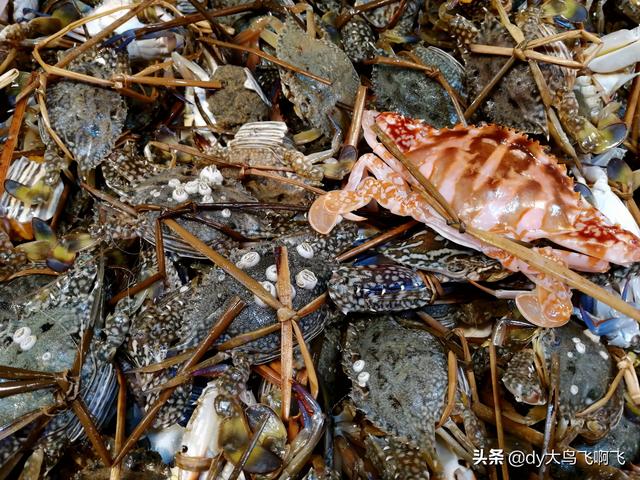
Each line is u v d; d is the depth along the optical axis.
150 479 0.30
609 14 0.43
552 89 0.35
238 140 0.35
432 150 0.32
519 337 0.33
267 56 0.36
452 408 0.30
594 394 0.33
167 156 0.37
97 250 0.33
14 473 0.30
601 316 0.34
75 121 0.34
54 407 0.28
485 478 0.31
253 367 0.31
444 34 0.40
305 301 0.30
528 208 0.30
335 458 0.31
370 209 0.34
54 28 0.38
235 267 0.30
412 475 0.29
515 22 0.38
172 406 0.30
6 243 0.33
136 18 0.39
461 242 0.31
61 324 0.31
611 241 0.29
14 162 0.36
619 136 0.35
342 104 0.37
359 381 0.31
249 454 0.28
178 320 0.30
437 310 0.34
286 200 0.35
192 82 0.36
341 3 0.42
